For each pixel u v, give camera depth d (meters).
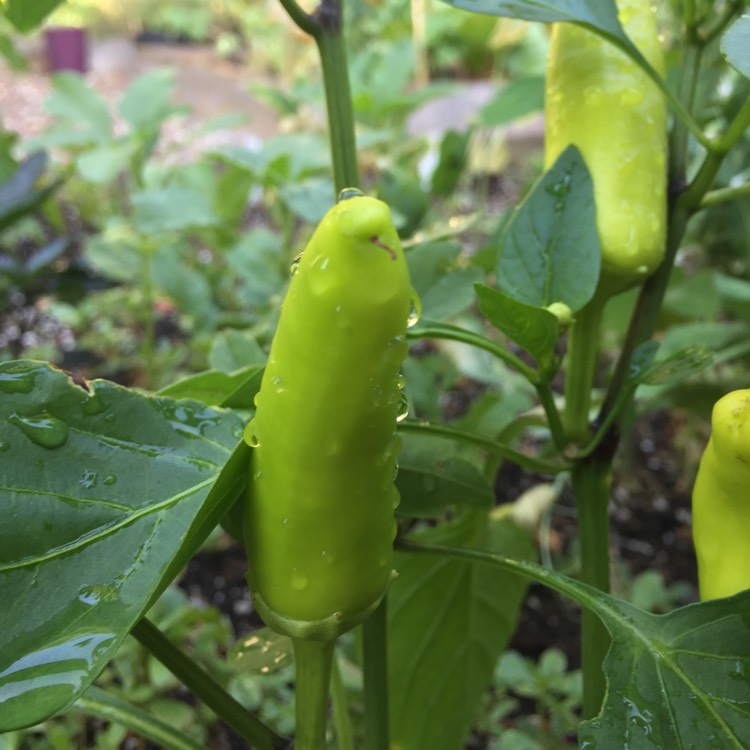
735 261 0.74
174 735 0.25
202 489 0.18
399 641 0.35
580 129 0.24
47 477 0.17
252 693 0.41
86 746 0.44
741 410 0.19
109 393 0.18
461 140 0.60
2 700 0.14
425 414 0.51
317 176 0.78
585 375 0.26
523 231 0.24
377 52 0.84
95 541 0.17
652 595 0.53
